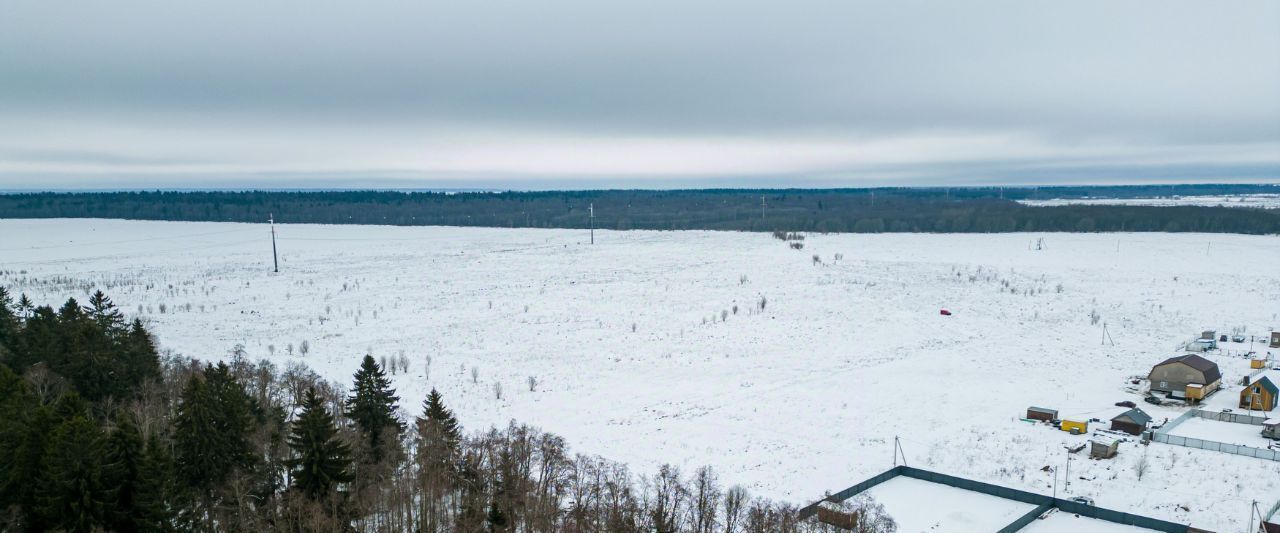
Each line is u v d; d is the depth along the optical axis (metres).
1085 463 45.88
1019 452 48.09
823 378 65.88
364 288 105.19
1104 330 79.94
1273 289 98.00
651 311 90.25
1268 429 48.91
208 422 34.66
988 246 143.50
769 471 45.59
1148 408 56.47
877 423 54.38
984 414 56.03
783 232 167.00
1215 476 43.28
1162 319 85.00
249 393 50.81
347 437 39.88
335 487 33.62
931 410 57.16
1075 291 98.75
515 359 71.50
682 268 118.00
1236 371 65.31
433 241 169.38
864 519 35.91
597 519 34.75
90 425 28.88
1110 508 39.88
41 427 29.66
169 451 35.84
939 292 98.69
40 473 28.70
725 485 42.91
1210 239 150.00
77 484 27.72
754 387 63.38
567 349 75.06
